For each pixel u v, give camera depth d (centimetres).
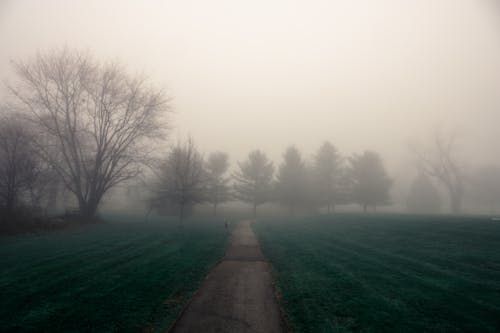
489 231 1374
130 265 974
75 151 2467
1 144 1870
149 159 2714
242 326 528
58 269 916
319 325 530
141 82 2602
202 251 1240
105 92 2484
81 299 655
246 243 1452
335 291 713
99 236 1698
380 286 742
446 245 1213
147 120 2642
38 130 2292
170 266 965
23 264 982
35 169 2142
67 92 2391
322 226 2200
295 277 841
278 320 555
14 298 660
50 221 2020
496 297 648
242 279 829
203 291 724
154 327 527
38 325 524
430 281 772
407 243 1317
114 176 2658
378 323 534
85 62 2433
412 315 566
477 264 920
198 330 512
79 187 2484
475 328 509
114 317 563
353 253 1164
